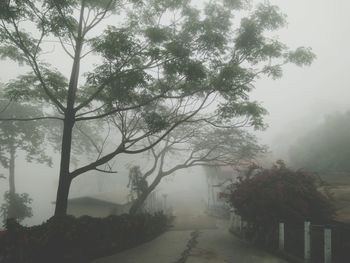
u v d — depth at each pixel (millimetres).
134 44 11273
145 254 11891
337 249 8625
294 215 12039
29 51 13000
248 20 12258
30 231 9195
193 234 17703
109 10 13000
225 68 11914
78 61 12984
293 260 9977
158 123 12859
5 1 10234
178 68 11383
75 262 10266
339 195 15922
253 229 14188
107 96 13688
